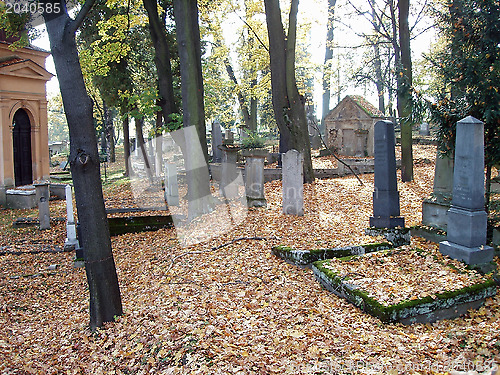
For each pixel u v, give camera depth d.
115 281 5.86
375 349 4.39
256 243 8.03
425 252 6.82
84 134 5.44
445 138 7.79
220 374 4.01
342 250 7.19
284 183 10.16
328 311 5.43
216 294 6.04
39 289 8.21
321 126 30.95
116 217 9.26
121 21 15.52
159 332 5.12
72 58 5.27
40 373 4.85
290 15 14.18
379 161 8.24
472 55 7.66
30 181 19.42
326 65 22.33
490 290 5.62
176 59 20.06
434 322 5.26
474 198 6.27
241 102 28.92
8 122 17.66
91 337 5.52
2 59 17.69
